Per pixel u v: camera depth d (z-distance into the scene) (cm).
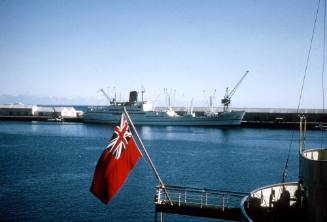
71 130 19188
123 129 2083
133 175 7488
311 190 1697
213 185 6612
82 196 5725
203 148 12200
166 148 12238
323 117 19650
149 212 4931
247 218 1661
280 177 7331
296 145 12700
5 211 4912
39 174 7525
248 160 9550
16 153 10731
